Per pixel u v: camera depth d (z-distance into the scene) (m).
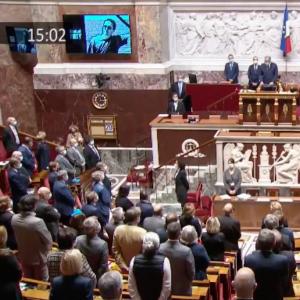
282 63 16.66
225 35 16.83
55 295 5.25
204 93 15.91
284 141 13.38
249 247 11.19
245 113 14.07
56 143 16.03
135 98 16.80
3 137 13.52
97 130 17.11
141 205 9.40
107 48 16.59
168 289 5.64
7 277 5.70
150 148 16.88
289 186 13.48
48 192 8.62
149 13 16.23
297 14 16.31
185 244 6.79
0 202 7.95
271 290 5.80
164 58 16.75
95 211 9.15
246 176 13.67
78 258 5.29
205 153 14.51
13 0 16.64
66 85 17.00
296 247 9.72
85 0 16.39
